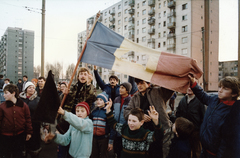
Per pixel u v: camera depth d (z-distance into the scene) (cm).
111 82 410
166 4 3562
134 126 212
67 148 276
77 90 309
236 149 161
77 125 208
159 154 237
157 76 256
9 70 7675
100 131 284
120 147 300
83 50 299
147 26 3997
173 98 707
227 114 173
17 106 289
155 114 203
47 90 173
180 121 224
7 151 284
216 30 3534
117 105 322
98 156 285
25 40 8038
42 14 867
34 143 312
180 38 3297
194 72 244
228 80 178
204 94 225
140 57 3988
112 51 288
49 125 191
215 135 178
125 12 4594
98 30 305
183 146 217
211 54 3431
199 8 3253
